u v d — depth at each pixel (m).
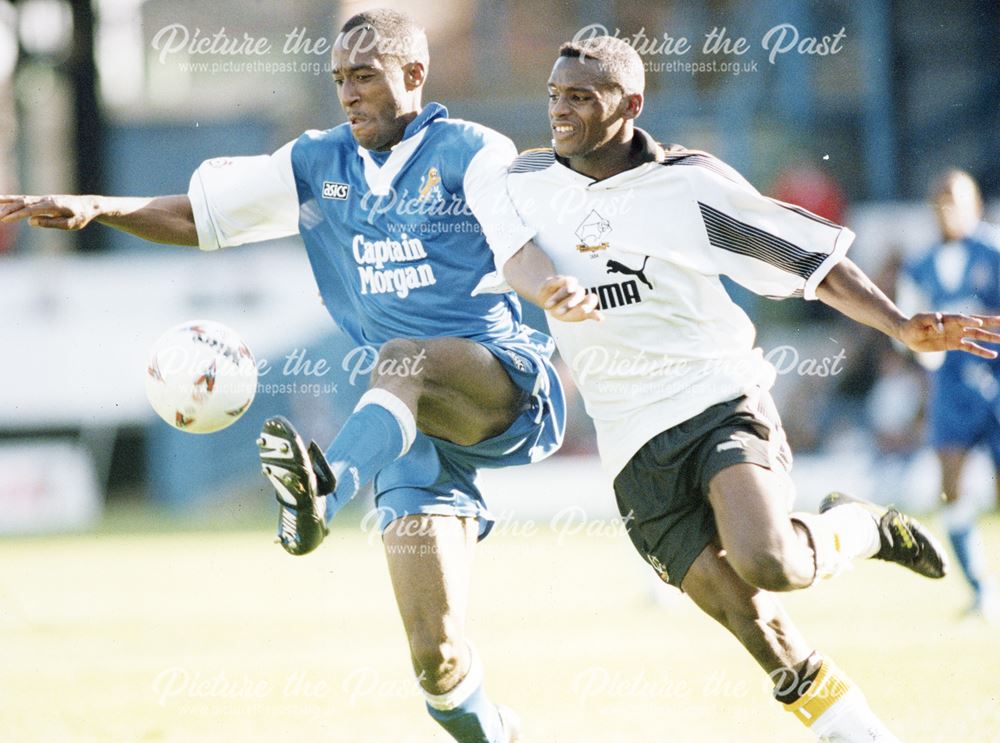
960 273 34.31
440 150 18.69
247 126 77.31
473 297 18.98
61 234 72.50
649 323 17.50
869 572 40.41
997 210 63.75
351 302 19.89
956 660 24.50
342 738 19.88
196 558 47.56
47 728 20.66
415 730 20.39
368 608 34.75
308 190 19.59
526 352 19.17
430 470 18.44
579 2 79.69
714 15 77.19
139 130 77.69
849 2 77.62
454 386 17.92
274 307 61.56
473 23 80.56
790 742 19.22
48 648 29.08
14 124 87.06
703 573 16.91
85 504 63.81
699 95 76.88
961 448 32.03
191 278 62.50
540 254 17.69
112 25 80.81
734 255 17.48
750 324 18.08
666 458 17.14
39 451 63.28
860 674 23.34
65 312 62.94
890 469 56.38
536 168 18.00
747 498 16.03
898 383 56.25
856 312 17.38
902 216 63.38
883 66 77.31
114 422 64.00
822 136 76.75
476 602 35.22
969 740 18.19
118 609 35.44
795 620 30.55
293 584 40.25
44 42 80.56
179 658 27.28
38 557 49.47
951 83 80.75
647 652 26.84
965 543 30.84
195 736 20.02
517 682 24.05
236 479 64.50
